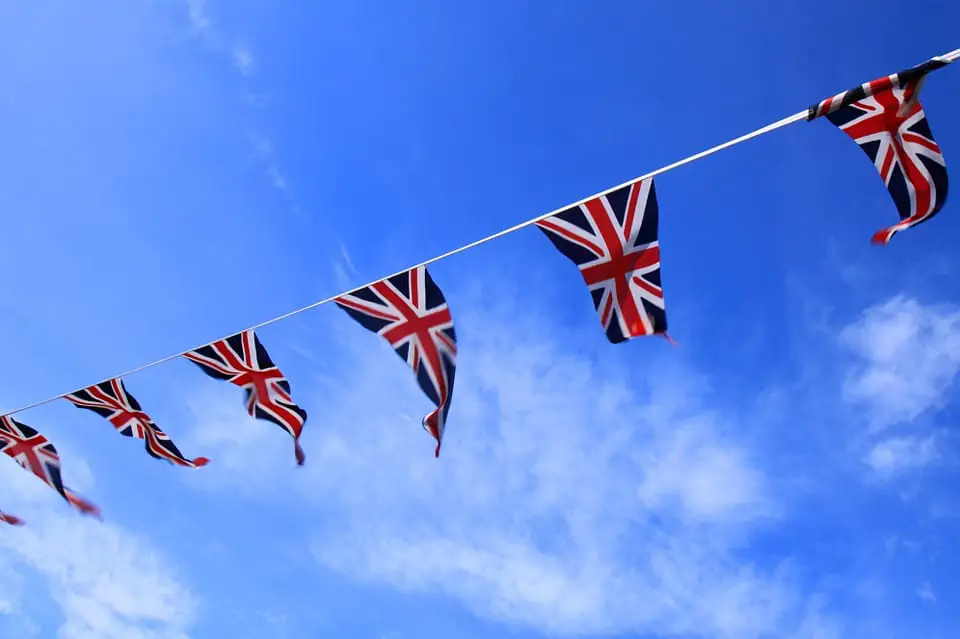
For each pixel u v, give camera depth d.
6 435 9.02
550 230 5.76
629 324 5.41
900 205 4.84
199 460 8.41
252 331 7.29
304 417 7.33
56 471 8.86
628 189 5.53
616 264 5.55
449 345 6.27
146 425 8.34
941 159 4.73
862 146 4.96
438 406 6.12
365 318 6.57
